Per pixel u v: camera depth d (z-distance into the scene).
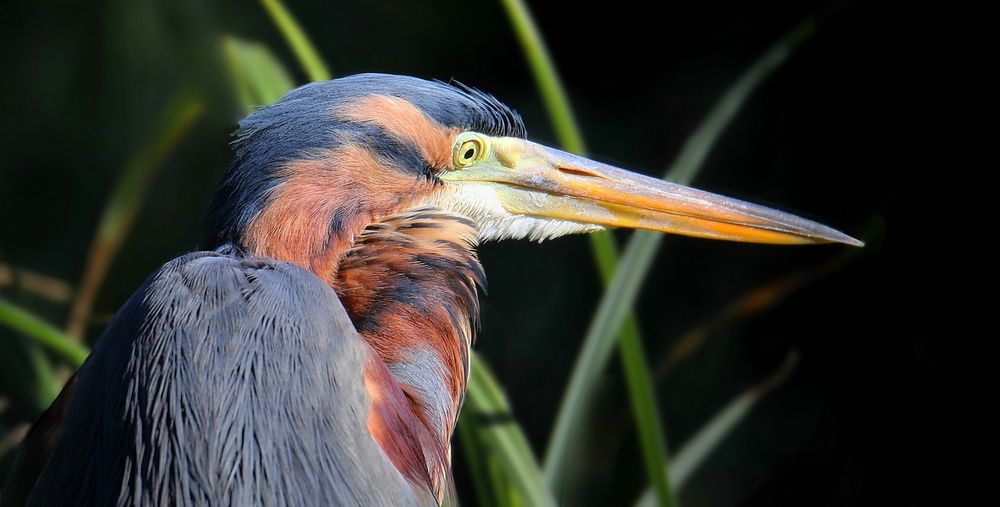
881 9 9.53
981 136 8.97
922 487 9.20
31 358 6.38
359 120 4.42
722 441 10.28
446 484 4.39
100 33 11.77
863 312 9.65
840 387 9.77
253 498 3.28
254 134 4.29
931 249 9.23
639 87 11.52
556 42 11.85
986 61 8.92
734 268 10.69
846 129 9.85
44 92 11.84
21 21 12.05
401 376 4.22
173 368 3.39
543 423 10.82
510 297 11.09
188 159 10.67
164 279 3.61
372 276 4.33
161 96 11.43
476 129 5.03
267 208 4.16
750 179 10.55
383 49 11.70
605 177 5.48
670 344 10.77
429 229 4.48
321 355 3.50
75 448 3.45
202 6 11.20
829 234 5.64
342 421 3.44
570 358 10.96
